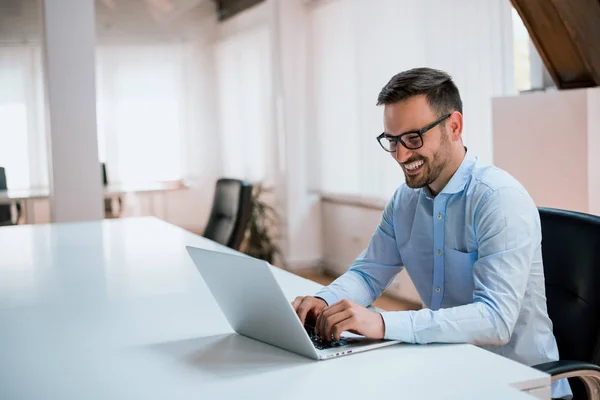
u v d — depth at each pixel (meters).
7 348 1.65
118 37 9.53
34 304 2.07
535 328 1.74
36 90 8.88
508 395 1.21
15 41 8.80
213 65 9.75
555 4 3.14
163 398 1.27
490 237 1.66
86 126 5.28
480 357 1.43
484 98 4.24
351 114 6.09
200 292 2.16
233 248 3.42
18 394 1.33
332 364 1.42
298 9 6.83
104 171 8.89
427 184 1.72
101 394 1.31
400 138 1.66
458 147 1.77
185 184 9.81
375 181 5.63
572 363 1.54
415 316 1.55
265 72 8.04
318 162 6.77
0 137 8.84
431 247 1.90
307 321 1.73
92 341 1.67
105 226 3.84
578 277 1.73
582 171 3.09
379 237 2.03
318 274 6.79
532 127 3.28
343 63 6.14
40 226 3.91
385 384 1.29
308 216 7.01
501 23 4.09
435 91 1.65
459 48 4.41
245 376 1.37
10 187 8.88
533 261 1.73
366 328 1.52
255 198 7.33
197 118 9.80
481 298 1.60
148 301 2.06
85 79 5.26
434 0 4.64
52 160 5.24
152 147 9.71
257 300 1.49
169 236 3.39
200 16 9.67
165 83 9.70
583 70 3.38
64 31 5.20
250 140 8.66
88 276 2.46
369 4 5.53
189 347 1.59
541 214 1.86
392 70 5.25
